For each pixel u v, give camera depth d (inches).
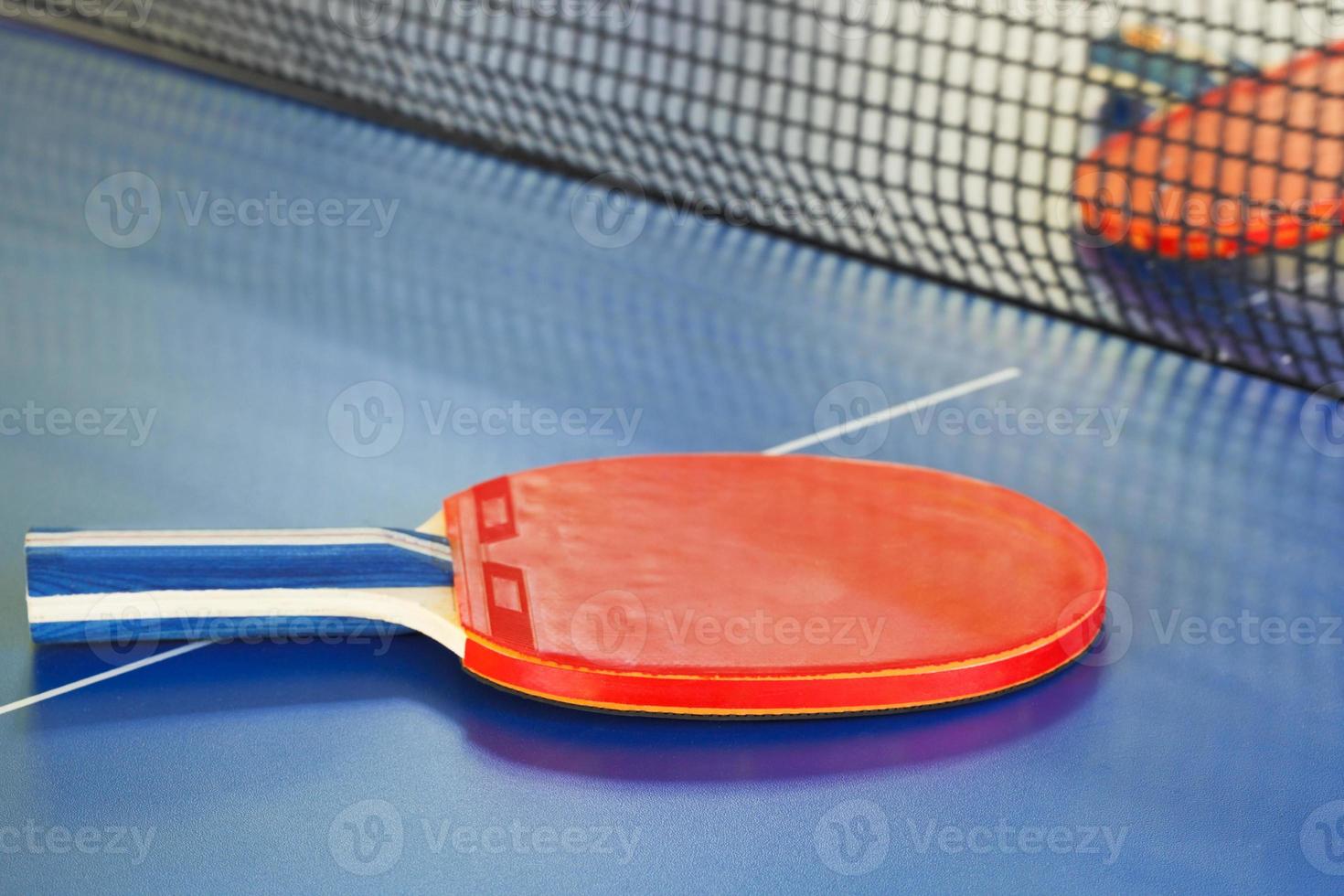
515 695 31.7
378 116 55.6
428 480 36.3
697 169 50.9
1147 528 35.7
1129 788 30.7
